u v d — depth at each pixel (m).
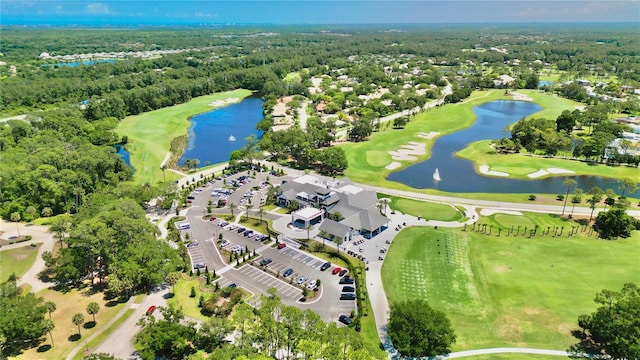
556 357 77.25
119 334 82.25
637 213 137.50
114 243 98.00
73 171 146.38
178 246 114.62
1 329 75.31
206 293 95.94
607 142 193.25
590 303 92.44
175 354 76.62
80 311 89.00
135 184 156.88
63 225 115.12
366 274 103.50
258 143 198.75
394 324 77.44
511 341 81.44
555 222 131.62
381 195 153.25
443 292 96.81
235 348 70.00
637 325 72.19
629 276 102.38
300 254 113.12
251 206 141.62
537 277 102.44
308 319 74.25
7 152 156.50
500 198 150.25
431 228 127.00
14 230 124.44
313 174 173.75
